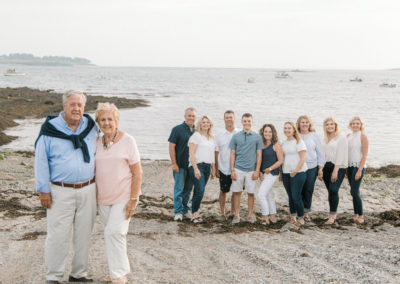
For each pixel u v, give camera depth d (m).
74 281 3.90
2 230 5.82
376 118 30.89
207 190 9.59
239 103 42.91
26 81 88.44
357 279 3.96
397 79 160.00
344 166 6.75
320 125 26.41
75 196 3.70
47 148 3.61
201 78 139.88
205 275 4.16
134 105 37.12
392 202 9.11
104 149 3.81
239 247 5.18
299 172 6.57
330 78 167.75
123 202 3.84
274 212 6.93
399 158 16.95
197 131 6.56
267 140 6.67
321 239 5.76
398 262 4.45
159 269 4.32
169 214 7.39
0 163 12.62
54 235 3.71
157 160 15.02
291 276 4.06
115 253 3.77
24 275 4.06
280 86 90.19
